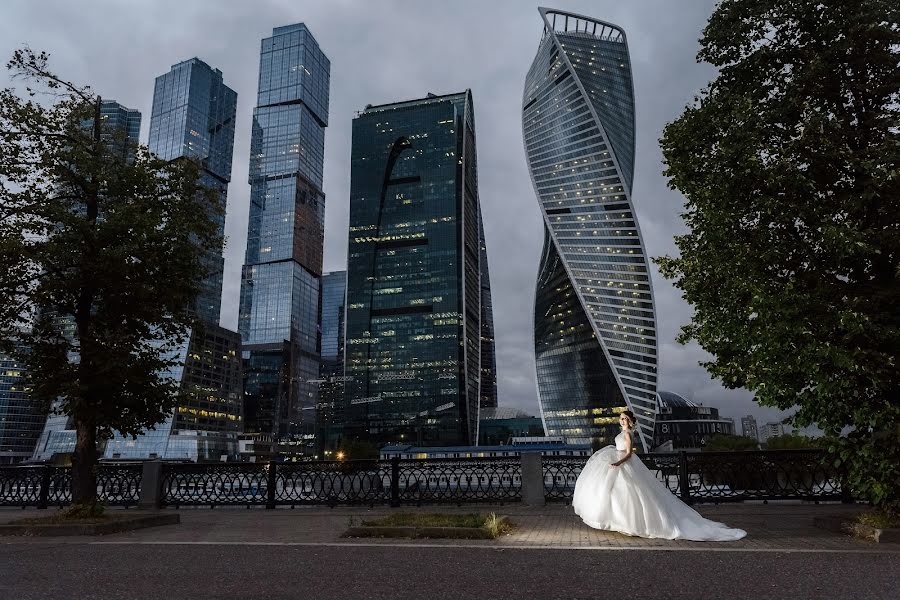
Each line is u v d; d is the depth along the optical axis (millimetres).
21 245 12398
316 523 11820
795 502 13281
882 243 8898
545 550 7898
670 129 11391
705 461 13656
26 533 10789
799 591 5320
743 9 10883
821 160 9516
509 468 14836
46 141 13883
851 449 9258
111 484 16266
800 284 9344
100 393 13336
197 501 15844
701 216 10922
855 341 8812
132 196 14320
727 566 6559
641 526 8906
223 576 6430
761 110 10398
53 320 13633
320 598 5348
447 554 7727
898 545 7852
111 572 6770
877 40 9617
